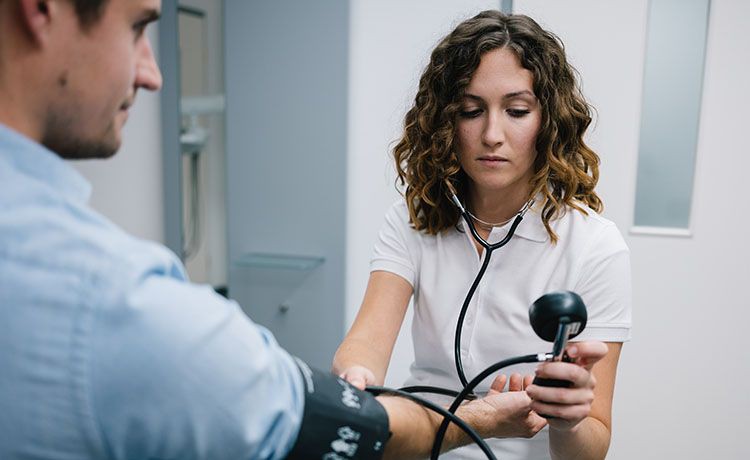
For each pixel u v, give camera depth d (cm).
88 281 40
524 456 98
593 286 92
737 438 175
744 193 166
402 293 103
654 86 166
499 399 76
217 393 41
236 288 197
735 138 164
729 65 162
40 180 43
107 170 188
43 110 43
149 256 43
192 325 41
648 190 171
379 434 53
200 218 203
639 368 178
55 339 39
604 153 171
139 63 49
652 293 175
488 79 86
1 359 39
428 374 105
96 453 40
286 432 47
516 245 96
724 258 170
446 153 93
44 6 40
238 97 188
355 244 188
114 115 47
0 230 40
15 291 39
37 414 39
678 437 178
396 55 176
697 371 176
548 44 88
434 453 67
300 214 189
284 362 50
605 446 85
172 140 199
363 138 182
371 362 90
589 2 165
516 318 96
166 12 192
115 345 39
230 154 192
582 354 66
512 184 95
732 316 171
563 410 66
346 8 176
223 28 186
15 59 42
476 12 166
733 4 158
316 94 182
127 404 40
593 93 169
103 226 44
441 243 102
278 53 183
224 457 43
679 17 162
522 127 88
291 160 187
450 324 100
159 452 42
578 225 95
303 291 193
